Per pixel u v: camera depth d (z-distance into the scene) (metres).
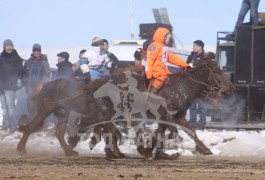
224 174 22.80
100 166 25.27
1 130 40.81
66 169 23.95
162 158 28.86
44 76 40.34
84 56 33.62
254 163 26.75
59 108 30.84
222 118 40.31
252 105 40.19
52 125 36.72
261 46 40.22
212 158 29.34
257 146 32.00
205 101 29.34
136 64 33.41
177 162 27.22
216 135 34.78
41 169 23.92
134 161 27.55
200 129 39.00
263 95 40.12
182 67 29.20
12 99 40.12
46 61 40.59
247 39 40.38
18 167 24.55
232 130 39.44
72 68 40.88
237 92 40.28
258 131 37.84
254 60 40.28
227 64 41.56
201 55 38.06
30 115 36.78
